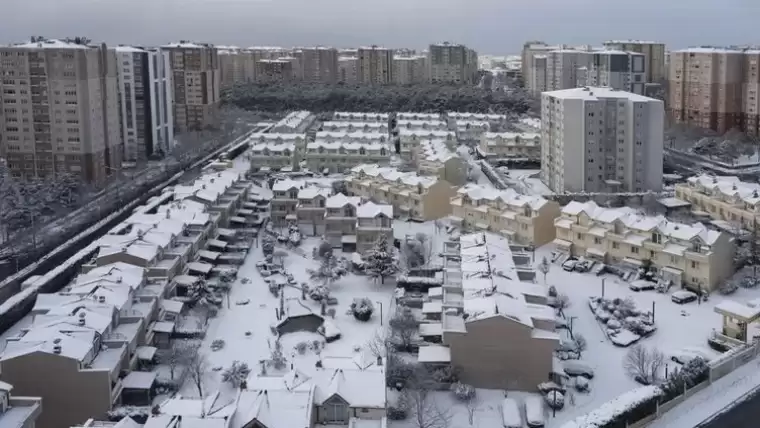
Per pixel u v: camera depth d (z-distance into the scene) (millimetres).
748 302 131375
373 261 151125
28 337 104250
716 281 145500
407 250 162125
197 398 98875
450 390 110062
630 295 145000
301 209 185625
